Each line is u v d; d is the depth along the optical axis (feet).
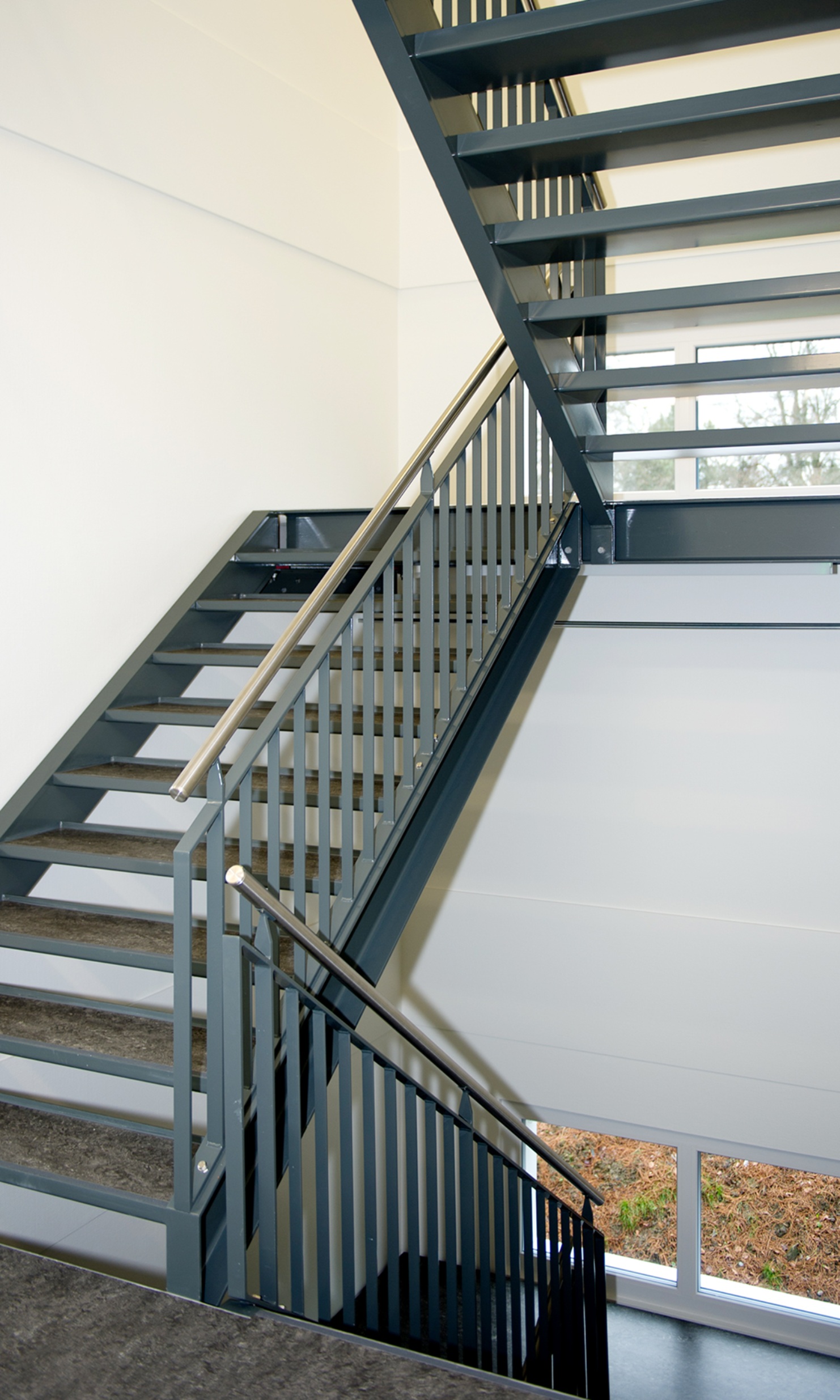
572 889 19.17
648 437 12.66
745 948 18.02
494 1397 6.42
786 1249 18.39
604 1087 19.08
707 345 18.25
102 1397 6.32
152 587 14.12
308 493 17.51
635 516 14.28
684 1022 18.45
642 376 11.62
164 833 11.94
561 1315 12.82
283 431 16.80
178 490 14.58
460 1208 10.20
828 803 17.47
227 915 15.25
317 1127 8.15
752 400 18.19
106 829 12.08
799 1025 17.72
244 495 15.96
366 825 9.66
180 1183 7.50
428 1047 9.68
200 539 15.06
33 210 12.13
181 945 7.41
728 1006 18.17
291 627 8.41
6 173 11.76
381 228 19.19
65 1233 11.73
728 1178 18.74
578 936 19.15
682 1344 18.10
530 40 7.76
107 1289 7.48
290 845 11.65
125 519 13.64
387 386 19.66
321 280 17.67
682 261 17.88
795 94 7.80
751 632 17.87
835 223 9.45
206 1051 8.28
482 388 19.39
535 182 10.84
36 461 12.27
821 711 17.48
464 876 19.95
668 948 18.52
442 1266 20.56
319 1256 8.14
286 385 16.85
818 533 13.48
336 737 16.93
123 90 13.30
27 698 12.21
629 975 18.80
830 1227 18.11
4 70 11.59
